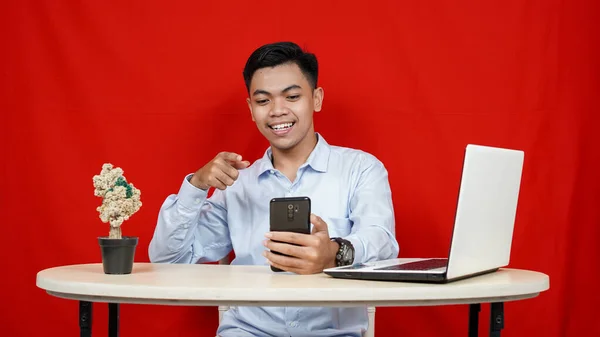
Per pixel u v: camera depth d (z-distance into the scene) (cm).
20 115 242
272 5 240
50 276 140
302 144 200
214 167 168
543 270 232
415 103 237
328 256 148
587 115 230
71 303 242
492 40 234
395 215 238
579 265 231
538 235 232
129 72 241
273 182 201
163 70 241
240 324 188
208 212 203
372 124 238
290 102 194
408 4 236
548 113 232
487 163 129
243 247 200
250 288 121
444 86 236
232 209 203
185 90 242
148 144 242
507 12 233
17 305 242
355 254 156
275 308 185
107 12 241
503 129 233
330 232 193
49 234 242
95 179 151
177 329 243
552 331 231
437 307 236
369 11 238
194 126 242
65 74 241
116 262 146
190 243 188
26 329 242
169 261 184
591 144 230
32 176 242
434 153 236
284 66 192
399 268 137
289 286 125
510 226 149
